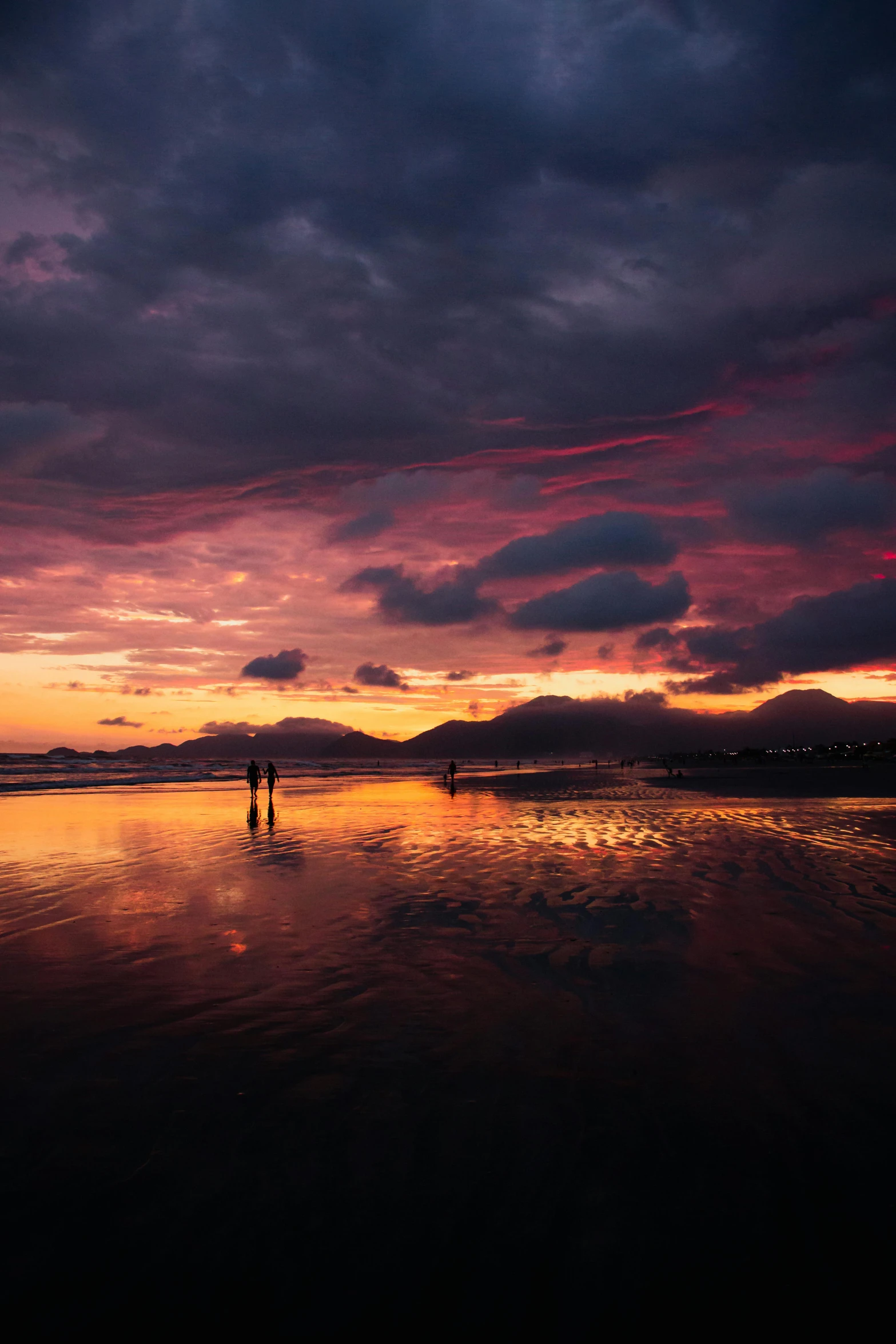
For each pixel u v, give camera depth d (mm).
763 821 19641
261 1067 4785
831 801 28094
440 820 21078
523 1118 4137
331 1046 5121
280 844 15867
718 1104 4273
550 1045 5121
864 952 7230
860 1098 4328
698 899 9656
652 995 6094
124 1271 3004
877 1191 3459
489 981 6500
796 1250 3088
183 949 7555
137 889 10758
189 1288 2918
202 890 10680
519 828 18719
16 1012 5770
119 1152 3820
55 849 15234
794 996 6039
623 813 22953
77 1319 2754
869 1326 2699
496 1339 2666
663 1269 2996
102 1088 4516
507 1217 3305
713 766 109875
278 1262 3055
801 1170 3627
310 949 7543
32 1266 3025
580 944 7621
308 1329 2719
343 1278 2971
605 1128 4016
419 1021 5566
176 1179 3592
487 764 164875
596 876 11406
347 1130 4016
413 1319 2764
